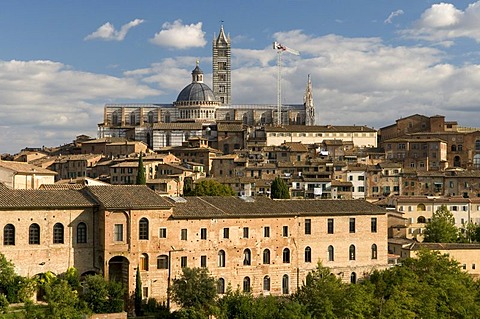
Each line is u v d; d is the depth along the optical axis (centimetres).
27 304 11200
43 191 13125
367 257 15750
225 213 14050
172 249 13412
